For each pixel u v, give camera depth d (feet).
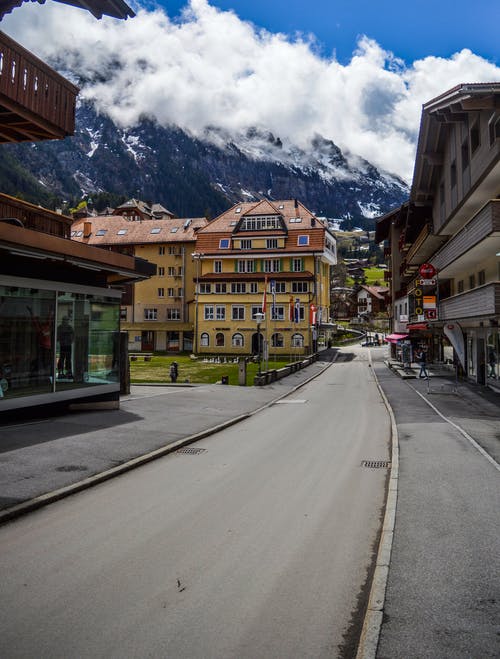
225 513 26.20
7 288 46.19
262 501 28.40
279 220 220.43
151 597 17.22
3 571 19.12
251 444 45.70
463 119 79.20
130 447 40.45
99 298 57.21
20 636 14.85
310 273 210.18
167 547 21.59
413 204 126.11
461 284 109.19
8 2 24.64
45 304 50.24
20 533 23.06
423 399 79.71
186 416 58.23
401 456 39.75
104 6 24.80
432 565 19.61
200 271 227.40
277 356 204.44
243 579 18.72
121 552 20.98
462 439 47.03
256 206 226.38
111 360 59.21
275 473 34.91
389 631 14.96
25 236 42.73
